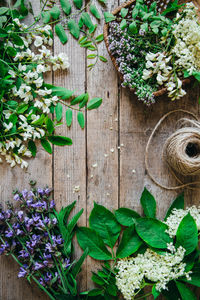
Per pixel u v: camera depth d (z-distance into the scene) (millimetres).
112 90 1220
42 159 1236
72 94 1223
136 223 1138
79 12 1211
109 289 1152
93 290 1148
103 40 1211
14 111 1161
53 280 1094
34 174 1238
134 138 1226
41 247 1198
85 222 1229
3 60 1158
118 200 1229
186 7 1077
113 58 1122
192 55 1062
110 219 1201
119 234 1212
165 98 1221
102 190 1229
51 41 1206
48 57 1199
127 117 1223
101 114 1226
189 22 1040
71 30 1195
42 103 1189
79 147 1230
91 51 1219
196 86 1218
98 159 1229
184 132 1106
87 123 1229
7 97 1196
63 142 1221
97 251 1184
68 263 1151
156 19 1096
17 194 1173
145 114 1222
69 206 1215
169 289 1143
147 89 1085
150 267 1104
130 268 1115
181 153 1088
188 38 1054
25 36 1204
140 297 1160
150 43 1126
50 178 1237
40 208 1150
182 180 1224
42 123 1201
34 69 1188
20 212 1152
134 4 1131
